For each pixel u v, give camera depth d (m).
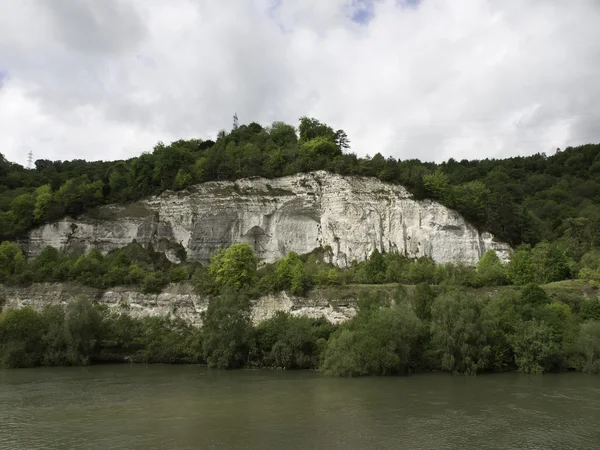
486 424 33.81
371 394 43.31
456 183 107.12
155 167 91.75
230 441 30.55
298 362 57.75
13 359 61.72
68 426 34.16
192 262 83.69
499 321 55.50
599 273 67.00
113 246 88.50
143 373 56.56
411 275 69.12
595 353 52.56
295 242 83.38
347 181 83.25
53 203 93.00
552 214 100.44
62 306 70.50
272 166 88.50
